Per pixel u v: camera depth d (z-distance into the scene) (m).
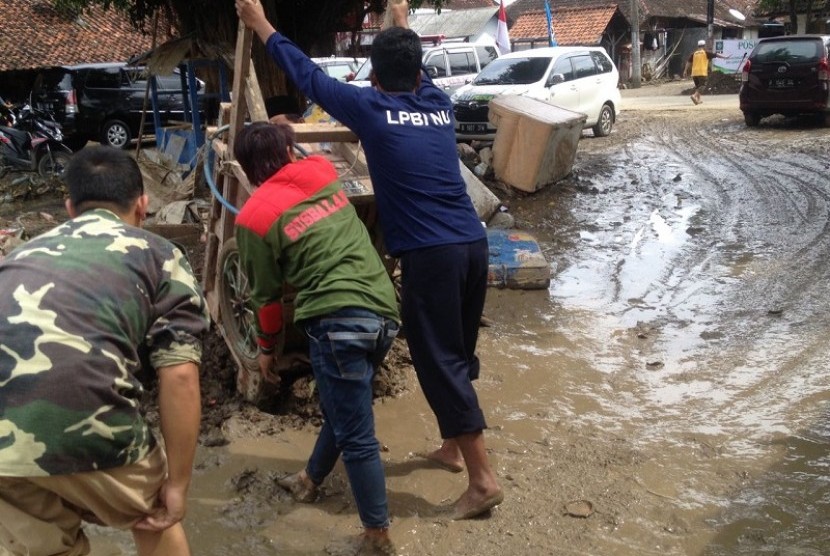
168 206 8.20
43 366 2.17
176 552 2.64
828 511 3.57
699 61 25.66
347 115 3.42
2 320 2.21
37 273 2.28
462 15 37.12
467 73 17.92
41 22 21.05
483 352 5.52
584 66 15.02
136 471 2.40
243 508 3.68
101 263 2.33
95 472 2.31
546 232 8.72
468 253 3.46
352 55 11.34
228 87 10.20
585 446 4.22
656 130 16.05
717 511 3.61
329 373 3.21
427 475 3.97
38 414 2.16
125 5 10.30
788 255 7.48
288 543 3.43
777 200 9.52
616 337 5.80
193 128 10.59
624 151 13.33
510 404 4.73
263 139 3.34
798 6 30.91
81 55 20.47
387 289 3.32
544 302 6.58
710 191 10.20
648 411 4.63
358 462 3.23
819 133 14.23
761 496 3.71
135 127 17.14
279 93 9.55
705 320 6.05
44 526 2.41
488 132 13.00
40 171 12.83
